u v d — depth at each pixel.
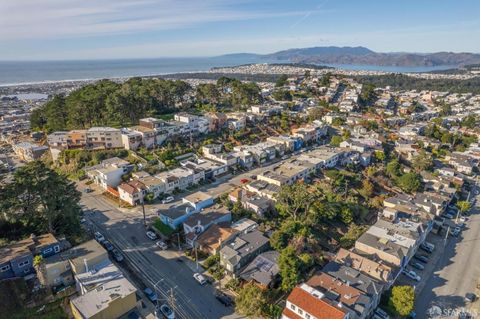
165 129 102.56
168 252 58.91
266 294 48.12
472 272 59.47
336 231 68.94
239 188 80.50
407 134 131.00
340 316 40.16
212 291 49.97
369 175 93.06
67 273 47.75
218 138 111.00
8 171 99.31
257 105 149.00
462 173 105.31
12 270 46.28
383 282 51.00
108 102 107.19
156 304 46.62
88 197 78.94
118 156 94.50
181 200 77.38
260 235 60.59
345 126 136.12
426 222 69.56
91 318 38.06
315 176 89.31
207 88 147.12
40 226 56.00
